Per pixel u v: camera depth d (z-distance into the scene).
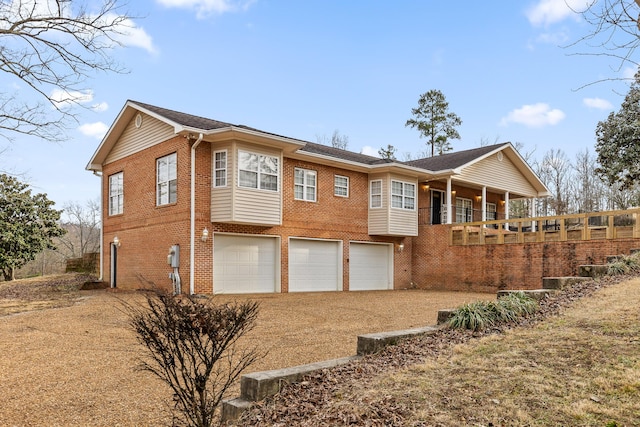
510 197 25.52
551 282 8.31
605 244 13.13
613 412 3.19
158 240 14.34
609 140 17.08
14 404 4.59
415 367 4.54
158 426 4.03
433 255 18.31
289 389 4.18
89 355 6.46
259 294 14.02
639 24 3.73
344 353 6.35
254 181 13.57
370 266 18.08
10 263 23.23
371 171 17.72
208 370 3.36
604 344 4.62
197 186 13.14
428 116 38.75
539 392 3.62
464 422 3.21
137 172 15.79
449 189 18.64
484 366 4.38
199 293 12.86
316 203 16.12
